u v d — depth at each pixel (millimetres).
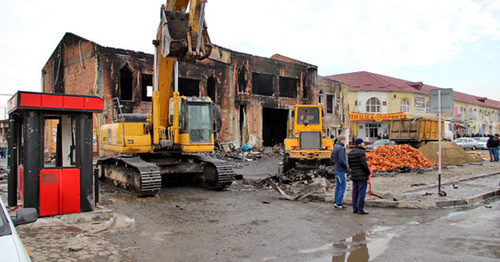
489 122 73188
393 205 9492
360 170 8672
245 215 8719
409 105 52000
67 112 7863
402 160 17719
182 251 5992
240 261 5516
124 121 12664
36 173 7562
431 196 10391
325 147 16859
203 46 9211
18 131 8812
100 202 10375
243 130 33719
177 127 12070
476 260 5352
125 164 12352
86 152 7988
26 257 3590
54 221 7484
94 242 6281
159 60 11141
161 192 12359
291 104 37312
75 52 28484
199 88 30859
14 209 8195
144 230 7305
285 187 13359
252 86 37875
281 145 36156
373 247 6094
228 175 12320
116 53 26609
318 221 8031
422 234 6824
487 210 9055
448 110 10586
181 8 9625
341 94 43500
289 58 39625
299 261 5484
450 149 21266
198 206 9883
